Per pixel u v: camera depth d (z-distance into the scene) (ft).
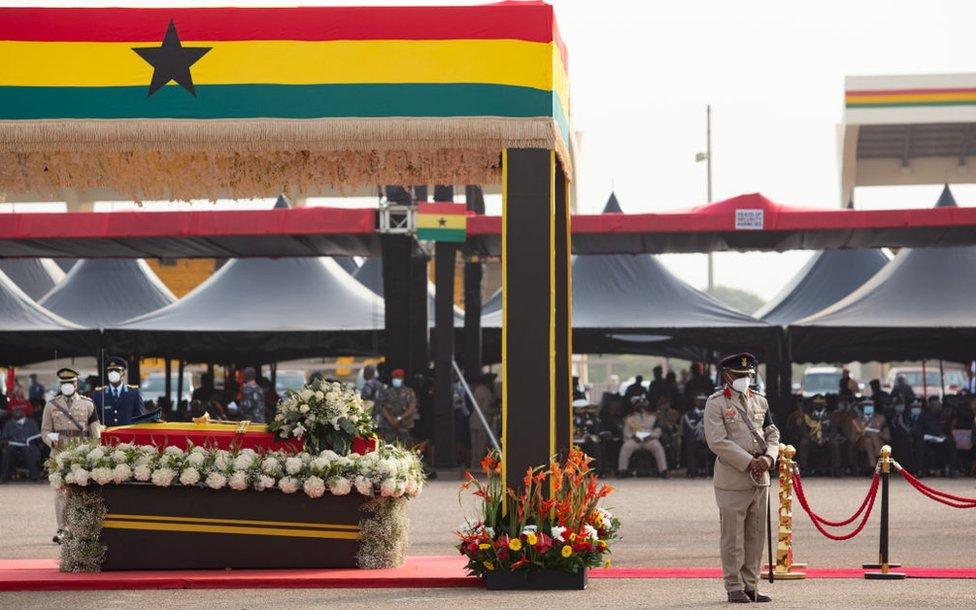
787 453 54.29
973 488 99.55
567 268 55.72
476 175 53.62
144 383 188.75
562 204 55.72
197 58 49.65
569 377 55.67
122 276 138.10
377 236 114.32
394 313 115.44
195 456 52.11
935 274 123.65
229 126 49.32
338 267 134.72
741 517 46.57
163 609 44.34
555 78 50.01
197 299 125.39
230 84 49.52
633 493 95.71
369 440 53.67
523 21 49.42
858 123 180.34
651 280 127.54
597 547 49.21
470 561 49.47
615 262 128.88
